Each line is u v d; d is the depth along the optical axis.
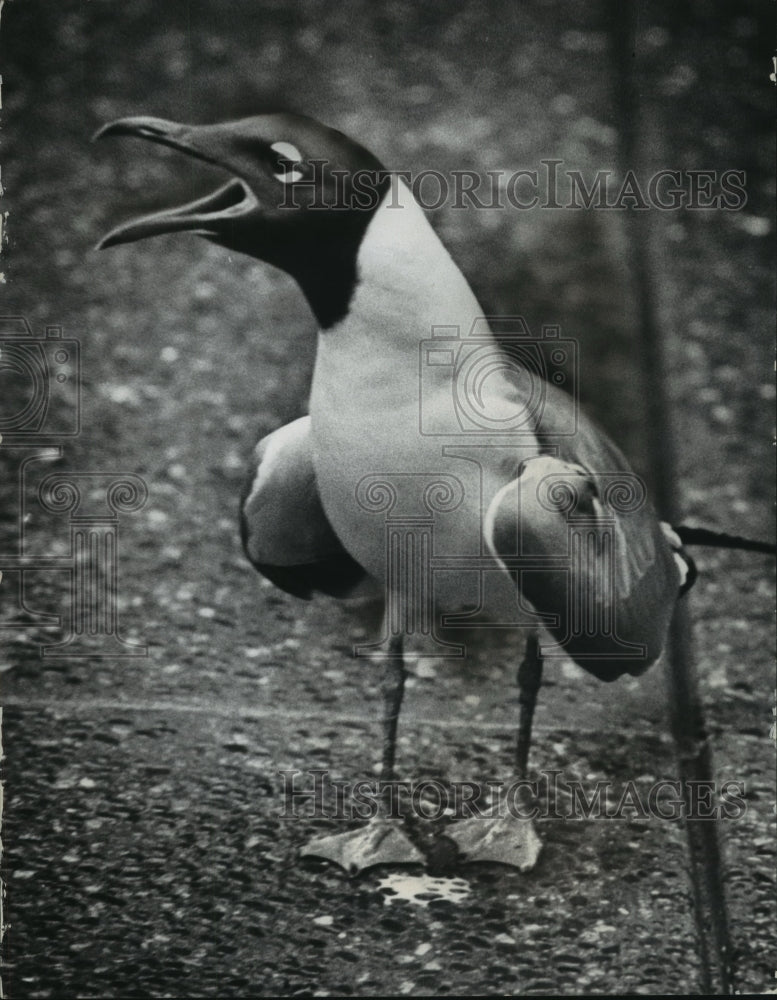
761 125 9.37
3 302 7.83
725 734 5.46
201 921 4.44
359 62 9.66
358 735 5.37
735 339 7.81
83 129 9.01
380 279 4.21
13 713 5.37
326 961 4.29
